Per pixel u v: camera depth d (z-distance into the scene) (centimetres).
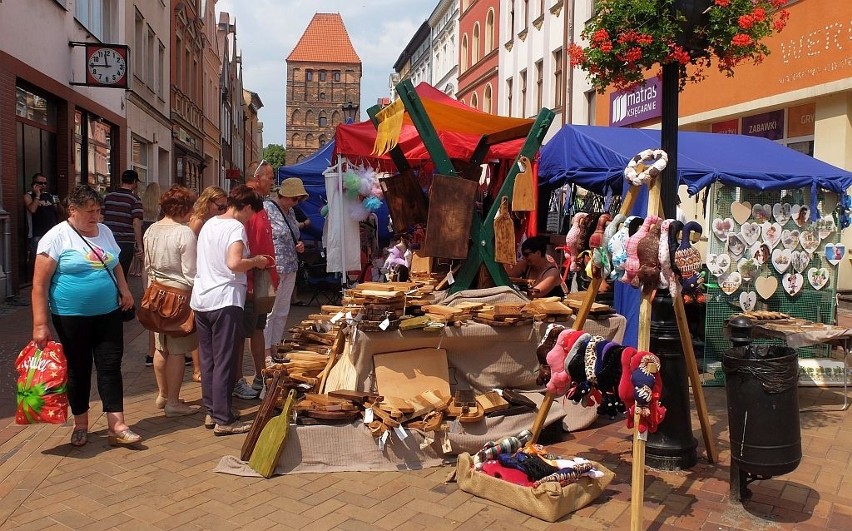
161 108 2294
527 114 2408
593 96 1927
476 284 572
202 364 517
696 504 401
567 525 373
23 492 407
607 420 559
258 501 398
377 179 704
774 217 700
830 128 1097
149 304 534
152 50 2144
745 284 695
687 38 435
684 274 371
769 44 1212
